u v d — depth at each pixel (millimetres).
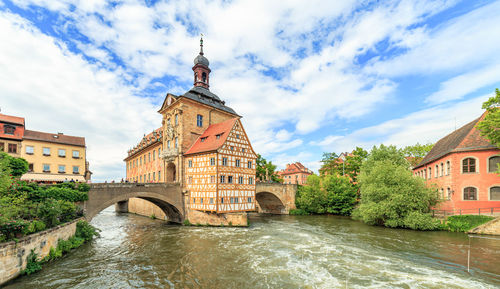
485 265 12648
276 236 20672
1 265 9477
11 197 12578
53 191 16391
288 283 10719
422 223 21750
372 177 25906
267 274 11797
